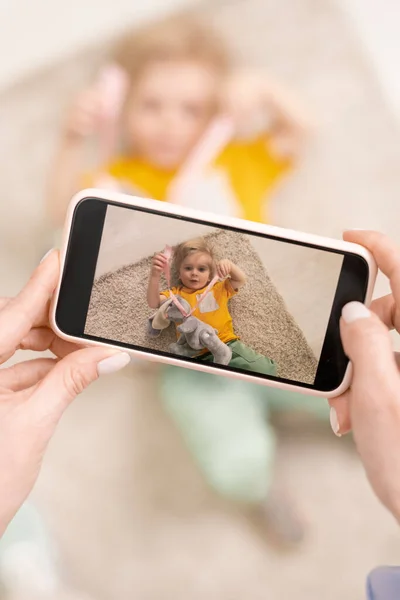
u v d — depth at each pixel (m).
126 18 1.39
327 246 0.68
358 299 0.69
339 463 1.27
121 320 0.70
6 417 0.62
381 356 0.58
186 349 0.71
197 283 0.70
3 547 1.14
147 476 1.28
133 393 1.32
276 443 1.28
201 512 1.25
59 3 1.39
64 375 0.64
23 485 0.63
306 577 1.21
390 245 0.69
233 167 1.33
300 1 1.43
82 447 1.29
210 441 1.11
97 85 1.37
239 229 0.68
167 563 1.22
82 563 1.21
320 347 0.71
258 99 1.33
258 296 0.70
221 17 1.39
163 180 1.31
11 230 1.38
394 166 1.42
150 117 1.28
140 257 0.69
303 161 1.41
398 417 0.55
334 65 1.44
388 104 1.42
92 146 1.34
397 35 1.42
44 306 0.73
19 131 1.41
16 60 1.40
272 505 1.23
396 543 1.22
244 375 0.71
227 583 1.21
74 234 0.68
